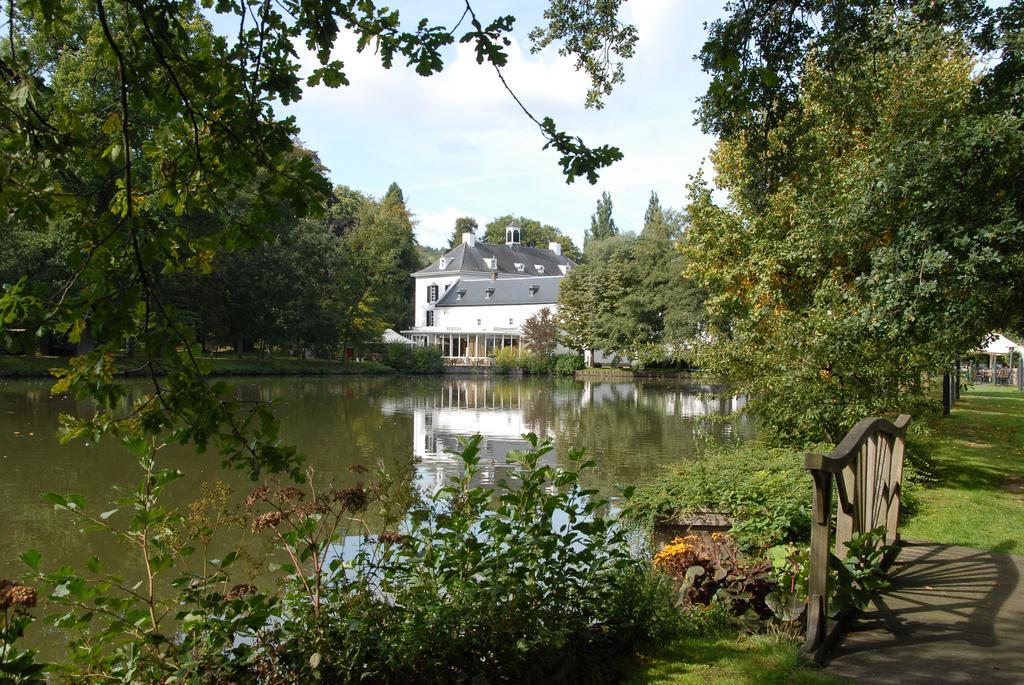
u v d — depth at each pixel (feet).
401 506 14.12
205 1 10.75
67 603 11.13
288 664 11.38
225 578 12.32
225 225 10.87
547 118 11.44
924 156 27.50
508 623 12.49
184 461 45.52
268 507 30.89
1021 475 35.76
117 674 11.05
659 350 61.41
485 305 240.53
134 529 11.78
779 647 13.64
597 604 13.99
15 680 10.21
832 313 33.35
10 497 36.65
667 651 13.87
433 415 84.84
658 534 25.59
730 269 47.55
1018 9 27.32
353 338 188.55
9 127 9.68
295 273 161.58
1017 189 25.88
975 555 20.66
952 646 13.79
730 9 22.52
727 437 62.44
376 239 221.05
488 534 14.19
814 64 31.09
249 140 10.34
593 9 23.00
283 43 11.10
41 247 102.01
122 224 8.75
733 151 49.39
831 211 34.40
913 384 33.88
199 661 11.07
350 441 60.23
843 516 15.62
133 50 9.78
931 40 29.71
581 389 140.77
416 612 12.12
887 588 17.54
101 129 10.04
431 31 11.45
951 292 26.61
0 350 123.85
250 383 129.80
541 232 357.41
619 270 192.95
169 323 9.10
